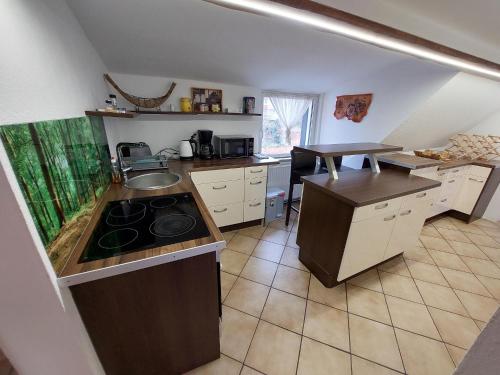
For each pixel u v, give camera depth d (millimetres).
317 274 2018
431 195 2031
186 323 1138
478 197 2990
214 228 1132
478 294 1888
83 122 1241
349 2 1265
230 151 2691
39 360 838
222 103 2770
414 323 1609
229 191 2480
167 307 1056
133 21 1528
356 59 2328
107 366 1051
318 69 2551
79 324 884
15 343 782
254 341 1457
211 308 1167
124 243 992
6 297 704
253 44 1921
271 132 3406
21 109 700
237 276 2025
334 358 1371
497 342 344
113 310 952
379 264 2115
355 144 2223
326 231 1834
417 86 2338
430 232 2881
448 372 1314
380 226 1787
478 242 2664
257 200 2711
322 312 1677
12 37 682
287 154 3600
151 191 1609
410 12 1425
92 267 835
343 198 1618
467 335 1532
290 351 1403
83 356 879
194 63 2170
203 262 1046
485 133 3172
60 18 1095
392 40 1426
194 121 2703
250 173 2533
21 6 745
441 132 3125
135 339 1051
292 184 2742
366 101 2844
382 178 2104
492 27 1544
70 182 989
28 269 688
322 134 3619
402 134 2781
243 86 2840
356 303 1762
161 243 995
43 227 742
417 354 1405
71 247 940
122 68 2121
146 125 2475
